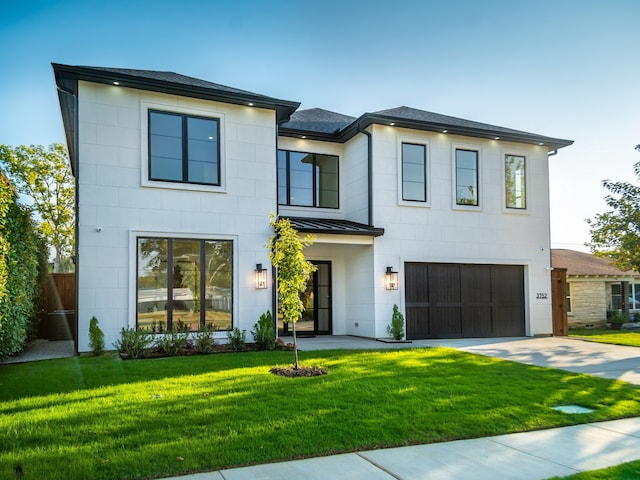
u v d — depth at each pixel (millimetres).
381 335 12820
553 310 14922
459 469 3932
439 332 13539
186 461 3867
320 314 14367
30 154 24422
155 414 5102
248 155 11523
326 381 6867
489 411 5520
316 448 4250
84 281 9789
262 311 11328
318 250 14391
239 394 6008
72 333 13023
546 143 14969
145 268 10398
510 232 14625
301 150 14430
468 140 14305
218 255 11102
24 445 4188
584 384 7137
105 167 10117
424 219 13586
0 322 7531
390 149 13383
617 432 5027
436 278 13703
